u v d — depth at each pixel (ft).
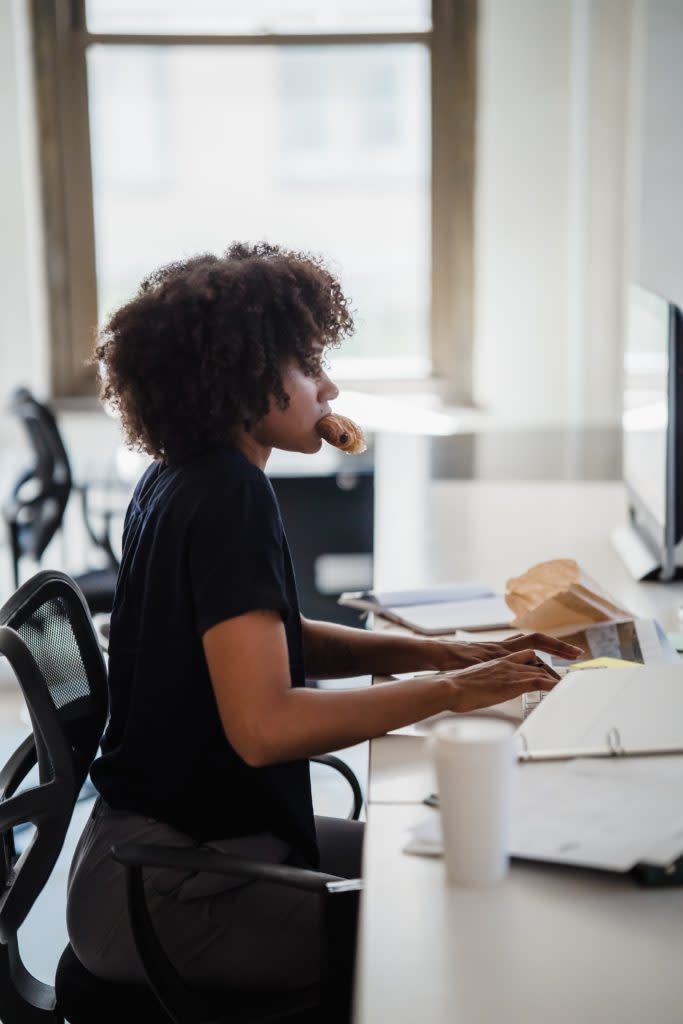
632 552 7.32
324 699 3.91
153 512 4.17
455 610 5.90
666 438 6.57
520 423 18.90
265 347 4.13
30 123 18.26
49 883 7.71
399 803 3.76
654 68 13.50
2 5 17.60
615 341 17.95
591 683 4.29
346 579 11.04
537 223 18.44
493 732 3.12
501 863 3.16
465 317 19.11
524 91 18.06
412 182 18.86
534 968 2.77
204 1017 3.92
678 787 3.52
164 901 4.01
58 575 4.97
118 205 18.84
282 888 4.08
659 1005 2.64
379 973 2.76
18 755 4.83
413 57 18.34
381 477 10.84
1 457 18.16
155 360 4.10
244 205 19.01
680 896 3.09
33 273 18.51
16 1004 4.41
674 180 12.91
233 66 18.44
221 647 3.80
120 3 18.12
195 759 4.05
